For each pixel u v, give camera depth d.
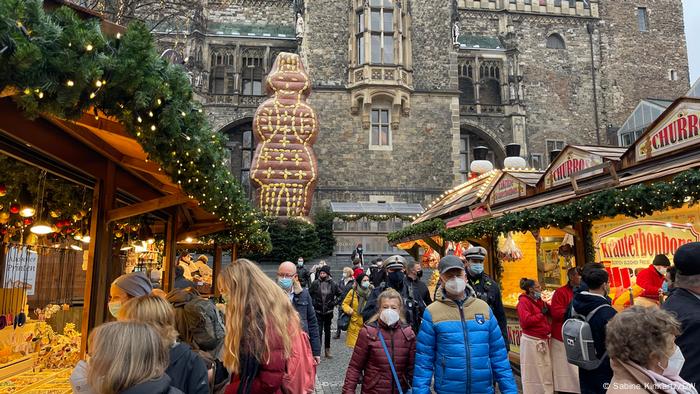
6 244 8.25
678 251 2.87
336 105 30.30
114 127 5.03
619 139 37.69
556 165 8.02
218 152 6.41
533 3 38.84
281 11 35.38
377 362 3.91
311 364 3.14
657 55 40.12
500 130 36.09
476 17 38.62
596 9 39.50
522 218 6.90
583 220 6.02
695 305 2.70
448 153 30.39
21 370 6.79
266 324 2.79
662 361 2.22
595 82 38.47
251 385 2.73
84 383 2.32
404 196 29.72
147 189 8.70
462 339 3.63
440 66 31.36
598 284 3.81
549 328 5.96
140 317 2.86
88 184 6.49
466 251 5.86
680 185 4.39
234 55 33.22
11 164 6.42
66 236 9.33
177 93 4.28
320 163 29.64
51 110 3.11
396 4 30.55
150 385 1.88
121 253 12.15
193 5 21.05
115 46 3.46
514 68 36.50
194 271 13.47
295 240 24.23
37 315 8.08
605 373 3.54
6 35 2.51
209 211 7.59
